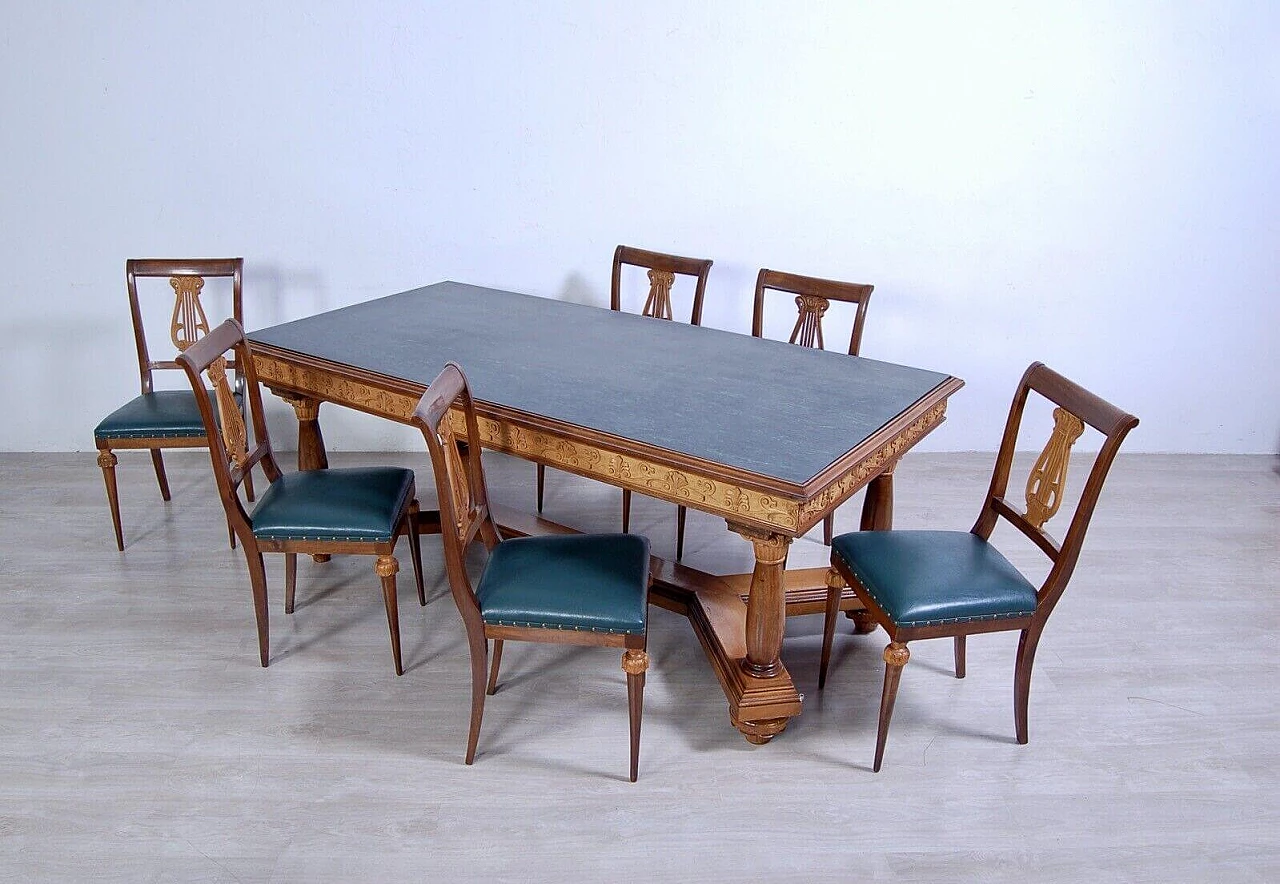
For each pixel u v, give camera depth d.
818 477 2.30
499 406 2.68
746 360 3.10
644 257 3.72
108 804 2.44
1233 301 4.22
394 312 3.51
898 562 2.58
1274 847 2.35
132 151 4.00
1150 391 4.38
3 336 4.21
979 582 2.51
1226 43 3.84
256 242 4.16
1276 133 3.97
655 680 2.95
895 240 4.14
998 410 4.41
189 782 2.51
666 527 3.84
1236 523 3.88
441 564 3.55
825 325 4.29
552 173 4.09
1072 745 2.69
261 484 4.11
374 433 4.39
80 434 4.39
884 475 2.91
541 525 3.44
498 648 2.83
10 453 4.38
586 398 2.75
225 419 2.82
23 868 2.24
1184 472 4.30
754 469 2.33
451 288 3.84
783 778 2.56
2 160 3.97
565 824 2.40
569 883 2.23
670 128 4.01
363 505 2.85
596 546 2.67
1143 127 3.97
